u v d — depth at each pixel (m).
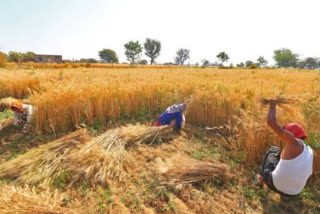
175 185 3.27
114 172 3.60
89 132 5.21
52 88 6.11
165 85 7.41
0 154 4.27
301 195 3.18
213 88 6.37
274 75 14.97
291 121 3.96
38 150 3.90
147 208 2.89
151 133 4.84
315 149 3.45
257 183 3.33
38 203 2.56
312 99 4.72
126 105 6.39
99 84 6.54
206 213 2.84
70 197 3.03
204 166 3.54
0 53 30.53
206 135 5.22
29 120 5.21
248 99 5.78
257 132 4.00
